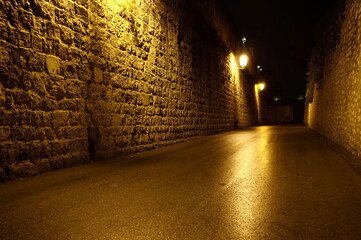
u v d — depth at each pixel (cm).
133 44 721
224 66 1675
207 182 410
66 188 378
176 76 995
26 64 443
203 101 1287
